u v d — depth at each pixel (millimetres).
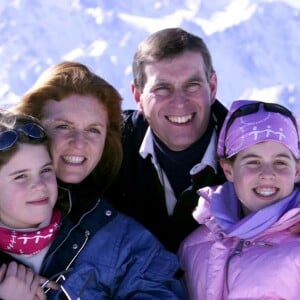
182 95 4418
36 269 3654
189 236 4113
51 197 3637
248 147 3811
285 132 3789
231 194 4035
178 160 4492
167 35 4500
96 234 3787
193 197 4348
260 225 3732
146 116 4566
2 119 3615
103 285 3748
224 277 3799
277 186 3752
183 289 3979
